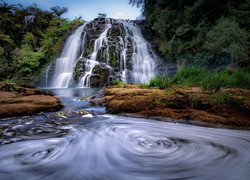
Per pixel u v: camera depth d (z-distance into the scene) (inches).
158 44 783.1
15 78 737.0
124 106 238.7
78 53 816.3
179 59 608.7
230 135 160.7
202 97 211.2
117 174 109.5
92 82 642.8
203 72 331.3
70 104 300.5
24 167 116.4
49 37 942.4
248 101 190.2
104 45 747.4
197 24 597.3
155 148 144.0
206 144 147.3
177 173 108.5
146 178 105.3
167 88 287.6
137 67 724.7
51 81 761.0
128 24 911.7
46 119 213.6
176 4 706.2
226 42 435.2
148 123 200.8
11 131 176.4
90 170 114.2
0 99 251.3
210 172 108.4
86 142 155.4
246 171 109.0
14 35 908.0
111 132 178.9
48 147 144.8
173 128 184.4
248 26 460.4
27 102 253.0
